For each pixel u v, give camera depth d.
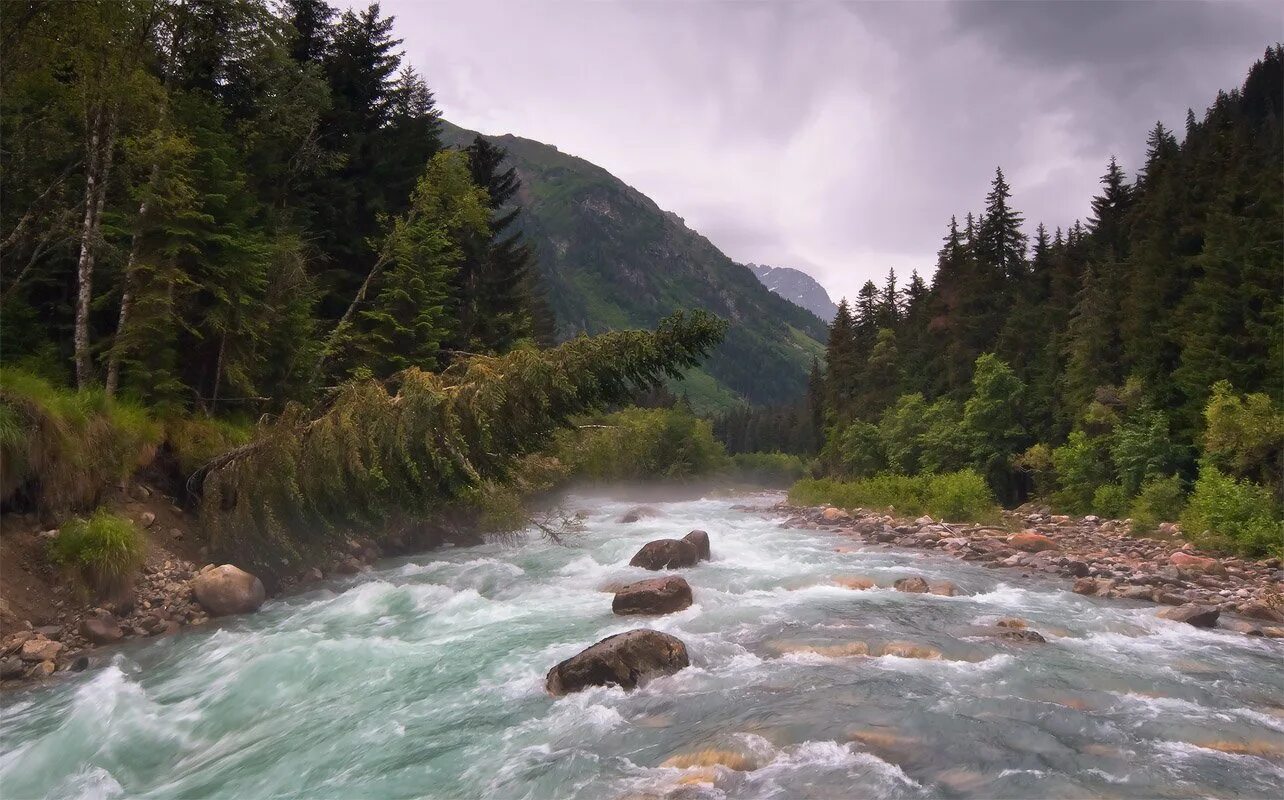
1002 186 69.50
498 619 13.32
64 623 12.01
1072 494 36.94
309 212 28.53
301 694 9.62
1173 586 17.25
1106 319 42.72
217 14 22.14
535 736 8.02
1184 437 34.56
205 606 13.59
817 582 16.59
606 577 17.34
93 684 10.00
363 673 10.31
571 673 9.44
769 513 40.00
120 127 19.19
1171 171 51.56
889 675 9.67
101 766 7.87
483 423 14.50
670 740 7.69
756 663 10.30
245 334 19.81
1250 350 33.91
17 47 16.20
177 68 21.97
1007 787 6.56
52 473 13.33
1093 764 7.06
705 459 74.56
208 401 19.72
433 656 11.04
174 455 16.94
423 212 29.30
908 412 52.81
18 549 12.48
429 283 27.25
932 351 62.97
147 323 16.94
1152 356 38.06
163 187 17.73
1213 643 12.00
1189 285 39.50
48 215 19.38
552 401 15.20
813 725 7.91
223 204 18.45
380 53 36.50
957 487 33.59
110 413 15.24
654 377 15.70
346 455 14.52
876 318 85.12
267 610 14.14
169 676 10.41
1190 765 7.06
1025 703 8.59
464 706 9.02
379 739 8.12
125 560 13.04
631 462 55.81
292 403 15.85
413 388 14.52
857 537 26.80
